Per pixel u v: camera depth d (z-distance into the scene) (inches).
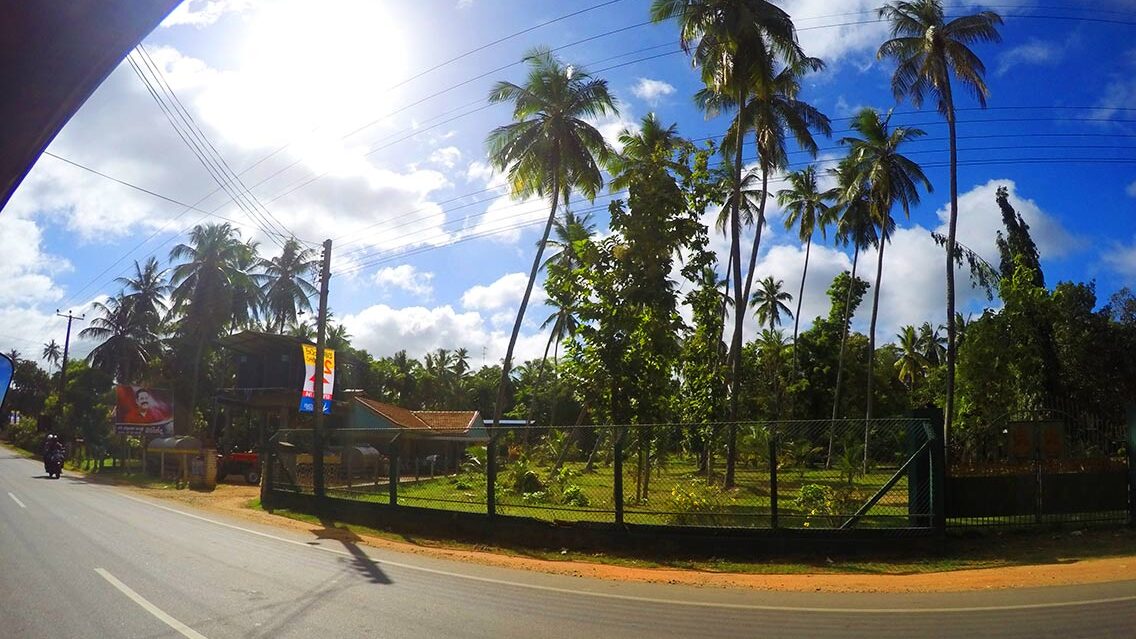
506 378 1269.7
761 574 442.0
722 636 285.9
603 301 646.5
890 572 437.7
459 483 709.3
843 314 2236.7
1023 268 1300.4
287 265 2090.3
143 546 505.0
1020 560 456.1
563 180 1269.7
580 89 1235.9
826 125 1279.5
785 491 559.8
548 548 532.7
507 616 319.0
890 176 1451.8
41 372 3774.6
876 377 2375.7
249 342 1566.2
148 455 1576.0
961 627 294.5
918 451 487.5
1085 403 1224.8
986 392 1282.0
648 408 634.2
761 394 2288.4
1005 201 1504.7
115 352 2039.9
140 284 2074.3
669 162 677.3
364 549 528.1
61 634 282.4
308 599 346.6
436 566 457.4
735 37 1037.8
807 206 1759.4
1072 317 1255.5
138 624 296.4
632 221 653.9
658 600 356.5
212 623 299.0
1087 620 301.7
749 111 1228.5
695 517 511.2
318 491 756.0
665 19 1092.5
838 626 300.5
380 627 295.7
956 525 502.3
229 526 649.0
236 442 1866.4
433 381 3063.5
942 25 1174.3
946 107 1186.6
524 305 1275.8
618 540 512.1
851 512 504.1
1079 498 525.3
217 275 1807.3
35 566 421.1
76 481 1278.3
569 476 567.5
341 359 2287.2
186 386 1967.3
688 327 673.0
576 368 653.3
